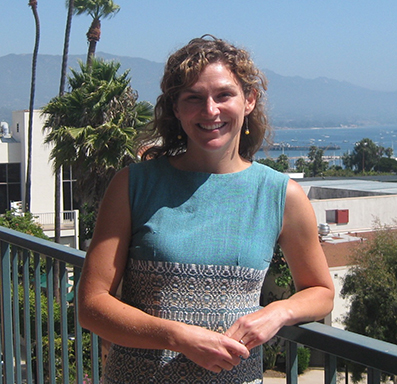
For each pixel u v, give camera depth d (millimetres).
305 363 9445
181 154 1648
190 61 1493
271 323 1381
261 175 1550
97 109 16156
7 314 2697
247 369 1476
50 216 30562
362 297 15711
